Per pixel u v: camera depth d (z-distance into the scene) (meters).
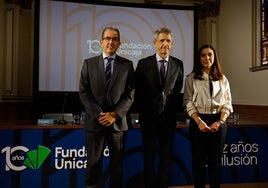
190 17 5.21
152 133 2.31
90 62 2.17
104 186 2.68
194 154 2.38
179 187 2.83
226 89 2.40
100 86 2.11
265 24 4.51
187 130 2.86
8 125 2.60
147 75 2.30
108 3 4.97
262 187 2.96
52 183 2.61
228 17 5.57
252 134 2.97
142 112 2.34
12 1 5.44
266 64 4.43
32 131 2.57
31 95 5.65
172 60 2.36
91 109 2.09
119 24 5.03
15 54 5.47
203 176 2.36
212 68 2.40
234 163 2.92
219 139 2.33
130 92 2.18
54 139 2.62
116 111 2.09
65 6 4.84
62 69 4.88
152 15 5.11
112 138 2.12
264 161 2.99
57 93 4.87
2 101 5.40
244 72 5.04
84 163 2.67
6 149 2.52
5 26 5.43
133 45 5.07
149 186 2.30
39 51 4.79
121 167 2.16
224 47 5.74
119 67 2.14
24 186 2.55
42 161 2.59
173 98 2.34
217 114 2.36
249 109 4.84
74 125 2.70
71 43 4.89
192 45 5.21
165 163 2.32
